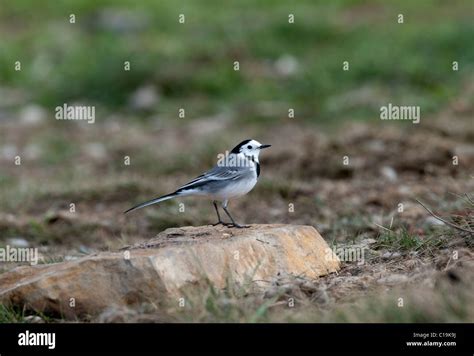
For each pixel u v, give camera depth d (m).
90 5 33.56
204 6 32.59
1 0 35.25
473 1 32.12
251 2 32.72
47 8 34.06
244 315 8.65
